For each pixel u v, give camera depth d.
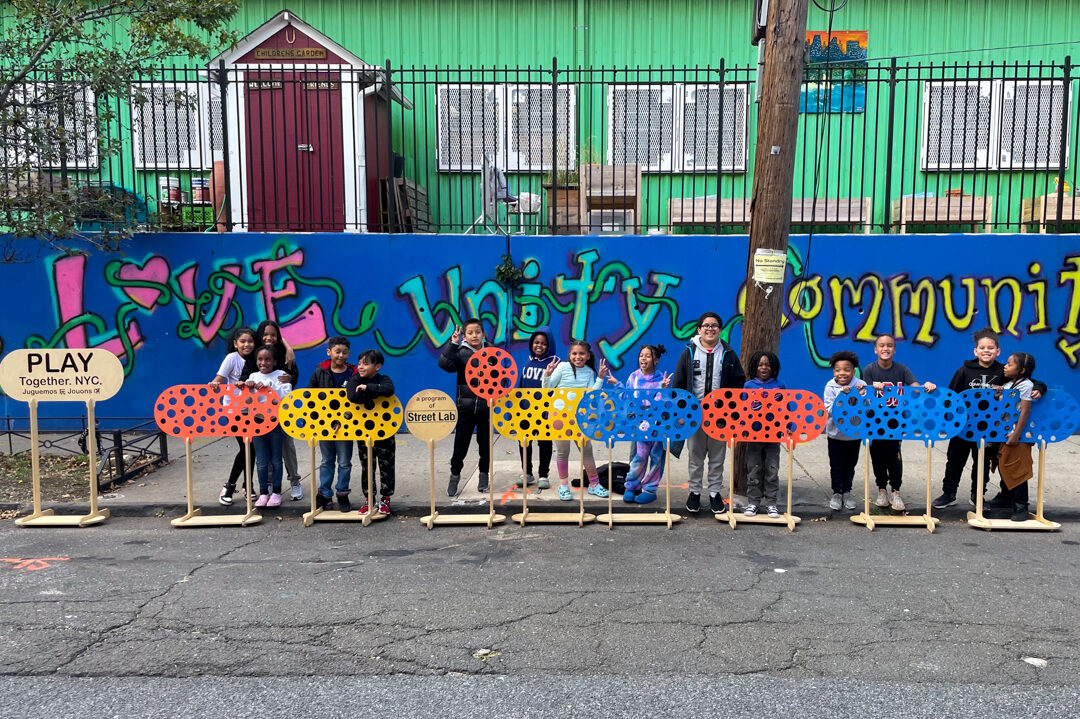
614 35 11.66
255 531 5.88
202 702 3.29
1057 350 9.01
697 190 11.62
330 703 3.28
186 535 5.77
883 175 11.30
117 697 3.33
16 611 4.25
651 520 6.01
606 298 9.27
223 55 10.24
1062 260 8.93
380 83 9.89
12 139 7.86
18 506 6.39
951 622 4.07
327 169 10.27
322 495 6.32
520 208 10.12
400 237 9.24
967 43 11.34
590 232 10.23
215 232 9.45
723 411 5.92
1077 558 5.16
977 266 9.01
